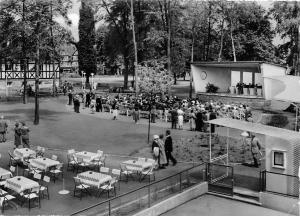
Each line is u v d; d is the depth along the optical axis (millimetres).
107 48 72312
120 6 65625
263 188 17438
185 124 34875
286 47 51844
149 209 15359
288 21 46875
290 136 16875
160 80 38875
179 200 17078
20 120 36094
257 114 38500
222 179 19453
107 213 14820
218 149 25141
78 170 20500
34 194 15219
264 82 37594
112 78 103500
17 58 39031
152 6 61281
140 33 64812
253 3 59938
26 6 34219
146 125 34000
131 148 25484
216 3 55875
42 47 35188
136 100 40906
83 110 44031
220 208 16828
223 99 45219
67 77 89625
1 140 27812
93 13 70250
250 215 16078
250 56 63500
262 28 62844
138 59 65375
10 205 15508
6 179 16453
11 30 34938
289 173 17062
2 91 60969
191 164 21938
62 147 25891
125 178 19312
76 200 16172
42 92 62688
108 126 33500
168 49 54688
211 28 62406
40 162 18844
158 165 21234
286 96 21141
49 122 35344
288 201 16453
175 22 58219
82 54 75062
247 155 23766
